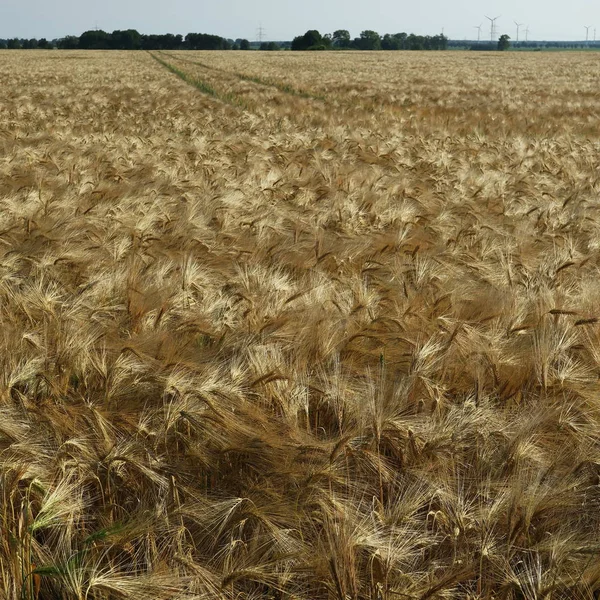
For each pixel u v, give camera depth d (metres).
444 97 27.69
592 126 18.08
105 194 7.14
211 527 2.55
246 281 4.45
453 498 2.60
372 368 3.56
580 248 5.99
